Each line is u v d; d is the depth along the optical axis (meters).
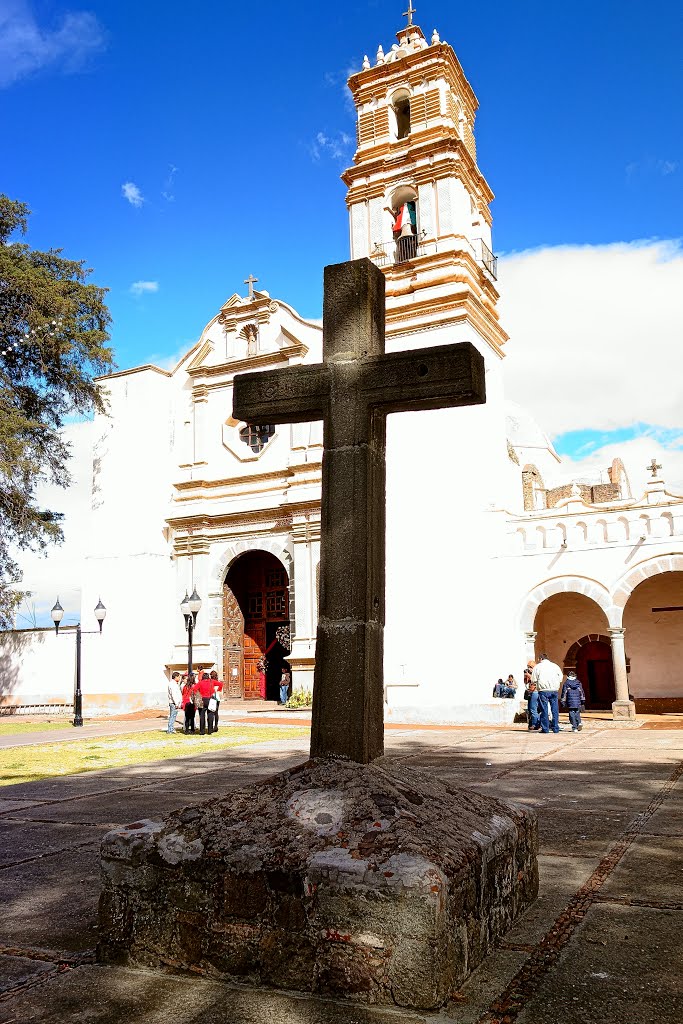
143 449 29.56
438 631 23.22
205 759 13.61
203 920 3.81
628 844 6.38
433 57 26.48
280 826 3.93
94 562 29.56
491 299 27.44
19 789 10.80
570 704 18.84
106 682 28.47
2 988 3.75
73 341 27.23
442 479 23.95
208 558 29.14
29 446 26.00
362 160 27.08
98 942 4.09
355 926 3.50
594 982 3.65
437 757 13.20
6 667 31.38
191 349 30.64
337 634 4.64
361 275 5.05
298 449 27.53
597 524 22.22
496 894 4.17
